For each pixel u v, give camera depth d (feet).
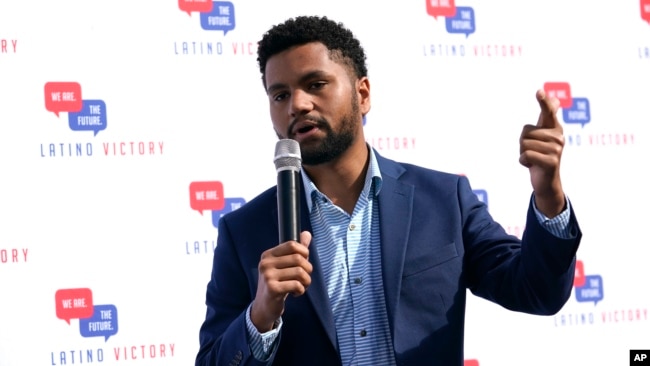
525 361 25.17
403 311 15.29
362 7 25.32
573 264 14.78
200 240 23.77
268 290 13.71
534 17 26.32
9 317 22.44
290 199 14.39
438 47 25.63
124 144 23.54
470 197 16.49
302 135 15.71
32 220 22.79
